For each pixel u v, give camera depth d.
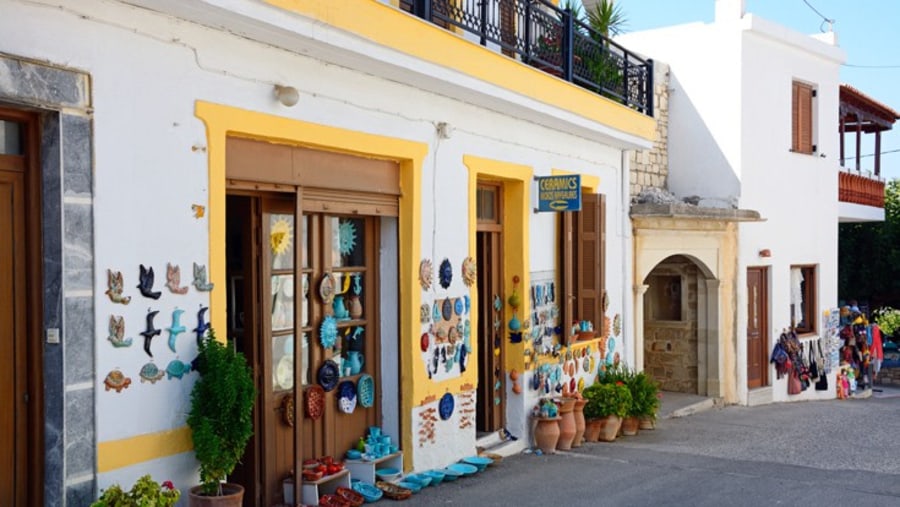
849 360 18.59
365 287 7.77
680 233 13.55
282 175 6.44
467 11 8.27
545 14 9.71
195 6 5.23
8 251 4.73
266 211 6.45
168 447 5.38
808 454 10.13
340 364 7.48
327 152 6.91
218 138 5.74
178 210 5.47
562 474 8.59
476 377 8.86
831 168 17.19
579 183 9.61
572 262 10.95
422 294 7.92
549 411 9.79
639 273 12.91
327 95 6.73
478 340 9.62
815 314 17.00
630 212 12.57
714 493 7.99
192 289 5.55
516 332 9.75
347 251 7.57
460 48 7.75
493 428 9.63
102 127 4.98
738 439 11.11
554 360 10.41
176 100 5.45
